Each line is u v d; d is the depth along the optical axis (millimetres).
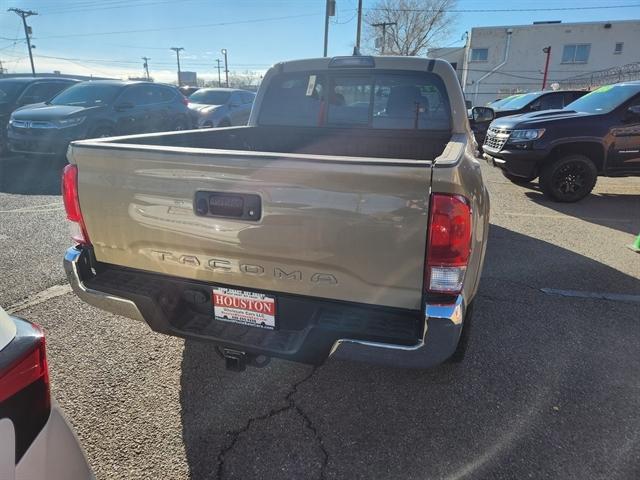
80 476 1261
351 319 1912
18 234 4953
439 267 1743
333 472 1970
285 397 2463
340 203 1762
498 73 38781
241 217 1917
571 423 2271
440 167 1658
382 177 1692
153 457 2029
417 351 1815
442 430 2225
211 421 2270
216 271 2086
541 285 3969
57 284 3736
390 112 3744
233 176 1877
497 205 7055
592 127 6812
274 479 1929
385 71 3648
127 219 2162
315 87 3865
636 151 6914
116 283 2270
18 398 1108
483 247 2332
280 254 1913
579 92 12031
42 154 8273
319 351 1942
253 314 2104
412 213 1707
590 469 1988
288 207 1832
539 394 2496
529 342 3023
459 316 1776
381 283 1832
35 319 3170
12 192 6918
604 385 2576
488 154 7961
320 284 1919
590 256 4715
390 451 2090
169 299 2242
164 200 2045
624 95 6992
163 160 1986
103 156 2117
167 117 10336
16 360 1101
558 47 37188
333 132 3896
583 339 3070
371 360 1888
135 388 2500
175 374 2633
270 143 4066
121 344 2914
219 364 2740
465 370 2707
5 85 11156
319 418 2305
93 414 2285
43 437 1167
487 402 2428
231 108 13656
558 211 6684
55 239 4812
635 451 2092
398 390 2525
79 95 9203
